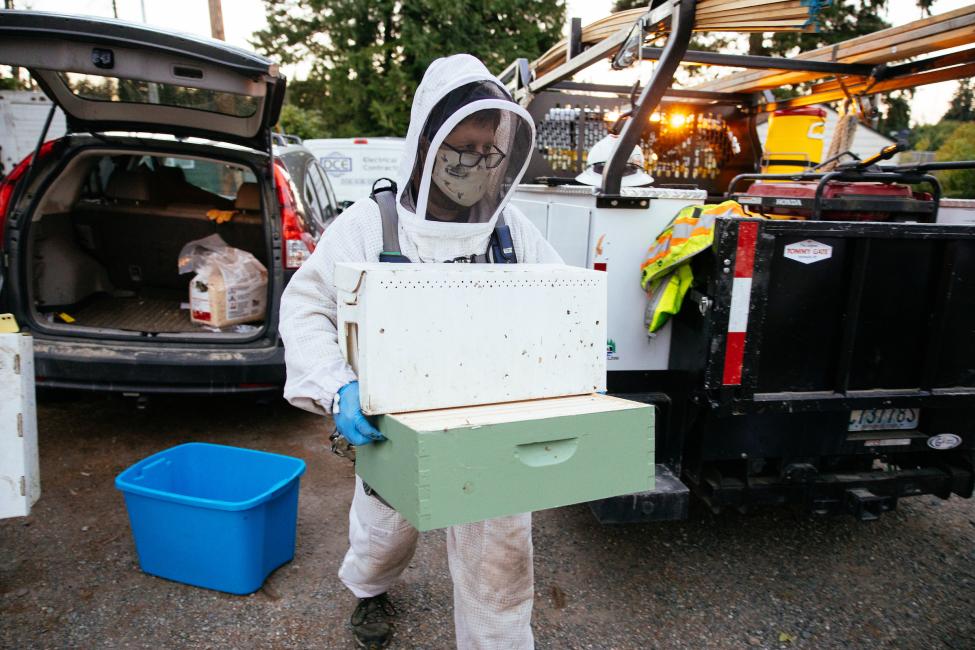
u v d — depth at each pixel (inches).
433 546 102.6
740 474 89.3
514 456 47.8
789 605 91.1
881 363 84.3
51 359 119.3
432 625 83.4
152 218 156.4
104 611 84.0
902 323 83.7
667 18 84.4
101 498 112.6
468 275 49.8
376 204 60.3
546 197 115.1
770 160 157.5
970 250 81.9
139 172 157.8
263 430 145.3
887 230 78.7
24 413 73.0
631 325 91.5
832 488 88.7
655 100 83.7
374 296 46.5
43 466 123.0
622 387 92.7
